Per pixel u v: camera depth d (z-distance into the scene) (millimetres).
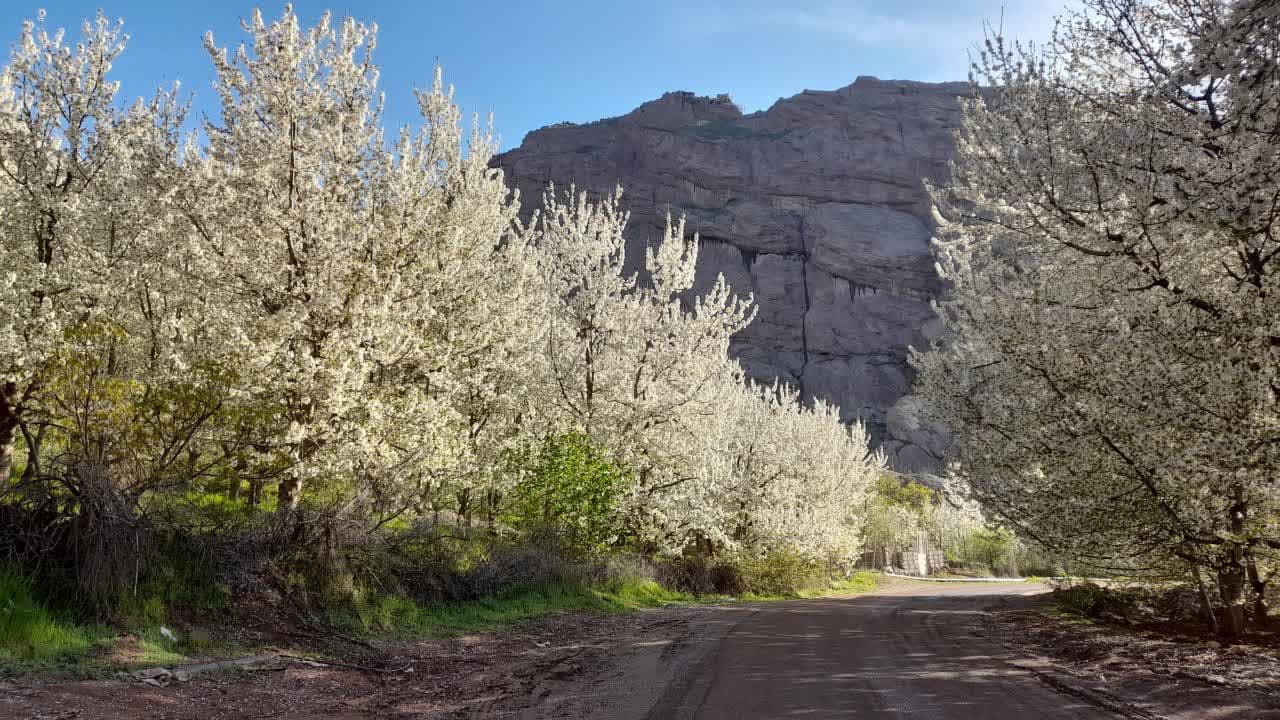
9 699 6340
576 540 20875
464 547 16734
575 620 15273
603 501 21781
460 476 16453
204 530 11391
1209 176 10250
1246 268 11500
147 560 9914
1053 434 12930
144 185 14961
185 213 13797
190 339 13508
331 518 12672
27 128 14656
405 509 14766
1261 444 10141
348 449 12438
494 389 21031
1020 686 8273
